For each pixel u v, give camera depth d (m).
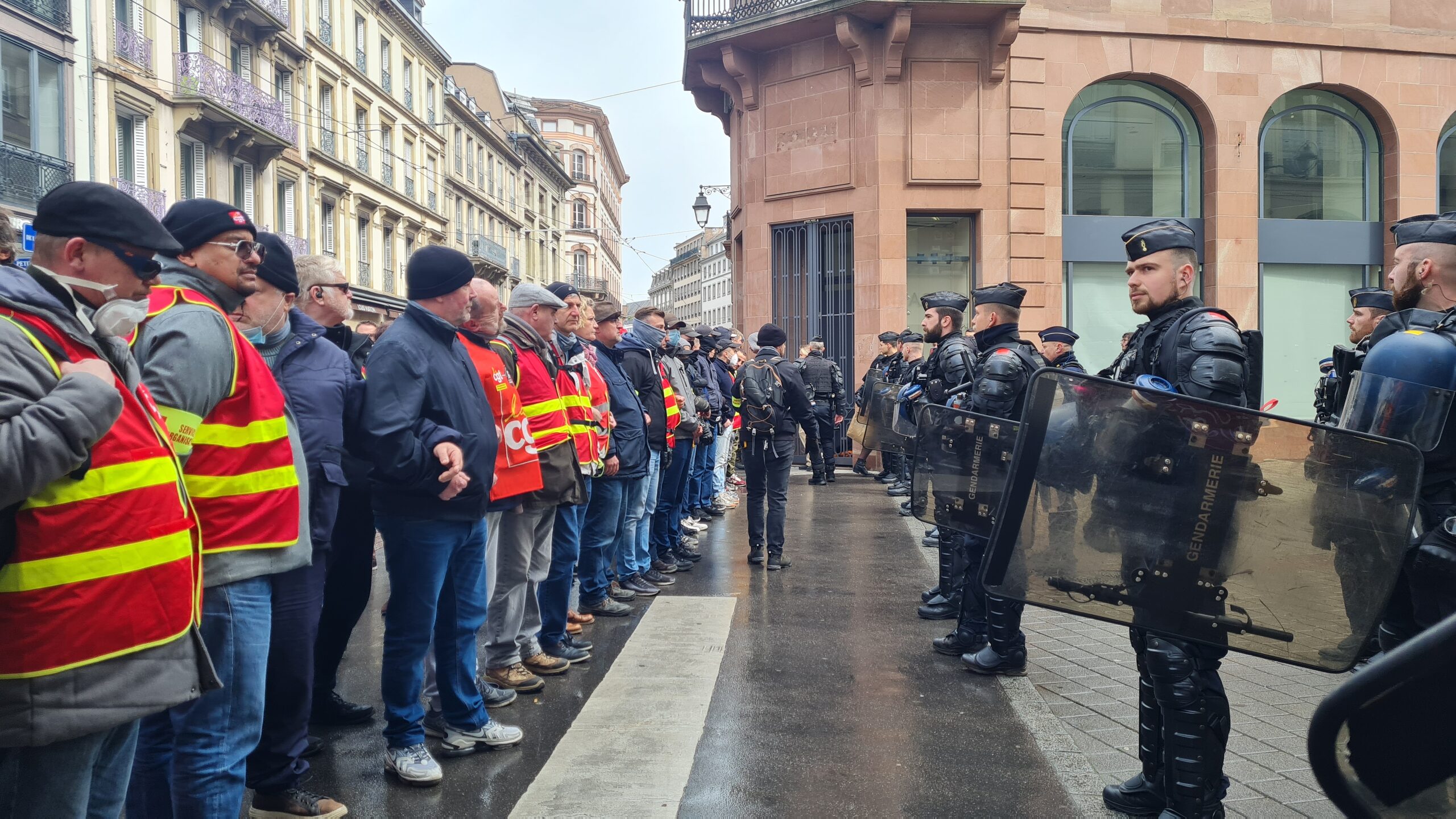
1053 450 2.97
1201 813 3.00
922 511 5.36
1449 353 2.88
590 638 5.96
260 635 2.88
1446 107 17.05
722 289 118.06
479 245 49.72
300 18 30.77
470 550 4.02
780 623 6.29
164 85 23.02
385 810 3.47
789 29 15.93
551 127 86.94
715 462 11.45
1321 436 2.77
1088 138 16.38
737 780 3.75
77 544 2.02
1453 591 2.76
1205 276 16.59
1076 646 5.82
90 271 2.25
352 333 4.88
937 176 15.56
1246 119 16.36
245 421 2.87
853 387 16.06
